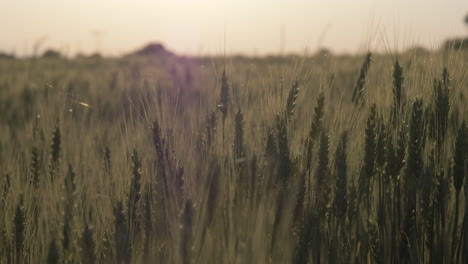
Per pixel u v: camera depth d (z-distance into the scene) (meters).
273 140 2.13
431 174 2.17
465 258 2.13
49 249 1.93
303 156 2.21
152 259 1.93
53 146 2.45
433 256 2.15
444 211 2.20
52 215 2.29
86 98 6.82
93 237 1.98
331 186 2.13
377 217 2.18
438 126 2.25
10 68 13.02
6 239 2.26
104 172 2.44
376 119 2.29
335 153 2.15
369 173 2.15
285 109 2.32
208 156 2.17
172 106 2.31
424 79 2.48
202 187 1.99
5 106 6.97
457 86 2.43
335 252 2.06
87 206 2.28
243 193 2.01
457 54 2.62
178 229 1.81
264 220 1.94
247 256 1.80
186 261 1.77
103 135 3.24
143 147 2.27
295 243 1.97
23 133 3.27
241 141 2.18
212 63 2.47
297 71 2.48
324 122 2.26
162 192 2.03
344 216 2.09
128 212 2.04
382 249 2.14
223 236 1.91
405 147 2.16
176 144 2.21
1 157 2.97
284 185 2.06
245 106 2.45
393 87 2.35
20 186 2.50
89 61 17.61
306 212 2.05
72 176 2.29
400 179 2.21
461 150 2.11
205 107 2.38
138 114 2.35
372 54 2.59
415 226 2.15
